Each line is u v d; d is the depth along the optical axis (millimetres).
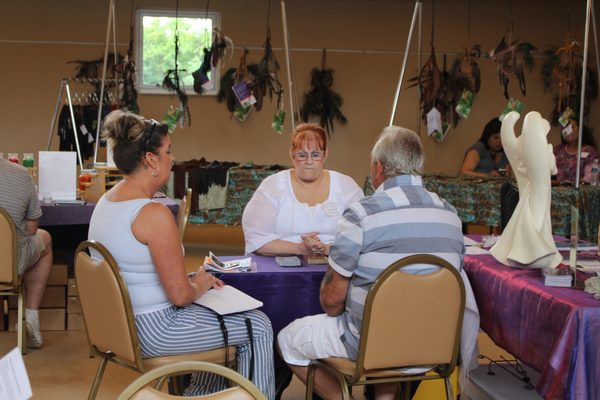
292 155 3408
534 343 2461
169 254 2494
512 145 2908
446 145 9734
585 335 2203
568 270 2592
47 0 9219
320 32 9555
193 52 9484
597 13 9594
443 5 9633
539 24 9672
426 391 3027
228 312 2582
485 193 6496
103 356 2645
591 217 5703
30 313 4047
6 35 9203
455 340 2506
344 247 2445
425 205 2469
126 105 6824
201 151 9570
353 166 9719
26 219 3850
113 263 2396
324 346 2545
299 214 3355
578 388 2191
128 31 9344
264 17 9453
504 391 2762
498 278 2730
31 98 9250
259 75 7309
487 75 9664
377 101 9664
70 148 7785
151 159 2557
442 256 2463
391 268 2342
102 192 4578
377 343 2396
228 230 9359
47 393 3414
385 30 9609
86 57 9266
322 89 9430
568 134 6938
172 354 2539
